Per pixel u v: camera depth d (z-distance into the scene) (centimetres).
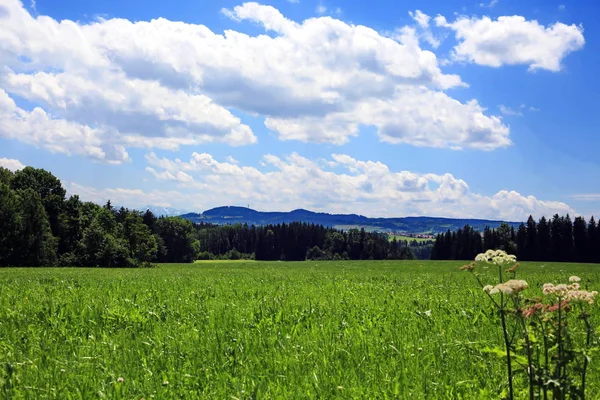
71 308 1195
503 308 482
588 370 591
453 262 6988
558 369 430
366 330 901
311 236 19912
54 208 9250
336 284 2102
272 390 573
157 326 977
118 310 1145
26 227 8112
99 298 1441
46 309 1176
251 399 535
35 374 632
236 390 566
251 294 1595
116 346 799
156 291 1680
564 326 452
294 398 553
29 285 2078
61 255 9031
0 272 4003
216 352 744
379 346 771
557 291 445
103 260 9144
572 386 427
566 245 11938
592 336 533
